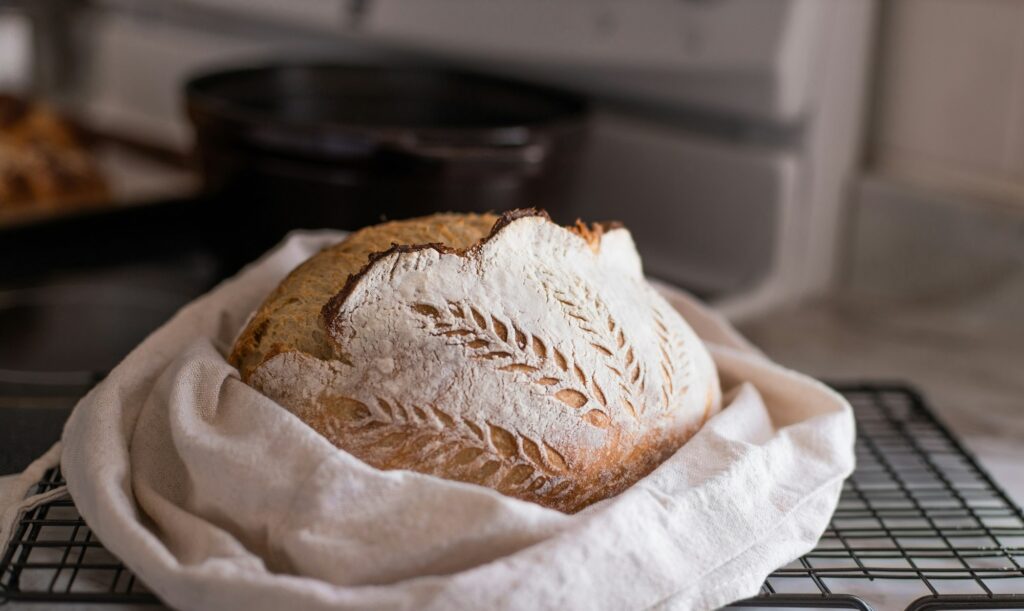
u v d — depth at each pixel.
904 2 1.04
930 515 0.64
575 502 0.52
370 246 0.56
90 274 1.05
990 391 0.93
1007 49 0.99
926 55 1.04
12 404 0.71
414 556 0.47
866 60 1.06
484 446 0.51
